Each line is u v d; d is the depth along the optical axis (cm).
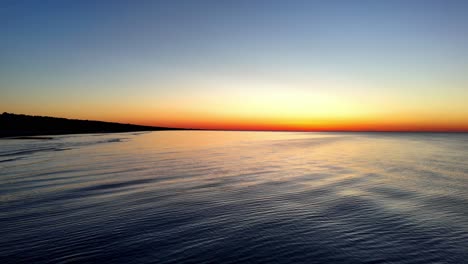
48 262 636
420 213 994
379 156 3167
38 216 948
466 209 1043
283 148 4578
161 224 877
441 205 1101
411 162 2558
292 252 684
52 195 1240
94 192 1300
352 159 2838
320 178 1705
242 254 674
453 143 6325
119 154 3259
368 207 1069
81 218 929
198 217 945
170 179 1647
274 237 775
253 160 2723
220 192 1316
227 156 3134
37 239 758
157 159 2758
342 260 645
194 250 695
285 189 1387
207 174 1841
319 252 684
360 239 762
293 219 925
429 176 1777
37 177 1683
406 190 1366
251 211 1015
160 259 650
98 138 7519
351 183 1547
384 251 691
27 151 3491
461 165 2331
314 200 1171
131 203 1115
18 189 1355
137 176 1741
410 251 691
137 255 669
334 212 1002
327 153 3594
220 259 650
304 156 3177
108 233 802
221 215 967
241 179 1661
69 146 4431
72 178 1656
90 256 664
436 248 709
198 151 3847
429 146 5112
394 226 861
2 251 687
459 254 677
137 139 7525
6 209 1025
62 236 779
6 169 2002
